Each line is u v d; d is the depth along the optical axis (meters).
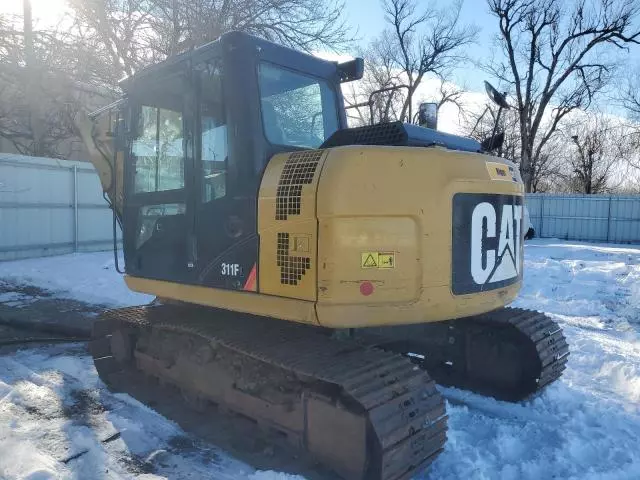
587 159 35.19
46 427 4.04
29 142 19.22
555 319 7.80
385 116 6.74
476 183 3.41
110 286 9.88
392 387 3.06
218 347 3.92
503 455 3.63
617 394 4.85
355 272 3.09
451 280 3.31
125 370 5.04
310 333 3.85
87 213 14.41
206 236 3.82
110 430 3.98
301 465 3.43
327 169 3.13
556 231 25.16
